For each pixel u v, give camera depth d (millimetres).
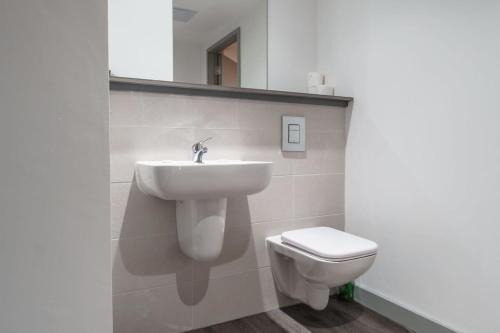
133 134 1521
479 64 1396
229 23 2031
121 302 1519
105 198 517
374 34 1873
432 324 1575
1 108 455
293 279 1820
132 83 1490
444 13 1524
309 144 1977
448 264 1523
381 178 1848
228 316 1763
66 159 490
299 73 2260
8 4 456
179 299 1640
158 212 1579
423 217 1629
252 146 1808
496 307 1352
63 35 485
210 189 1314
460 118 1468
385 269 1830
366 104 1933
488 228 1375
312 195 1995
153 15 1809
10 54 458
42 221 479
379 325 1716
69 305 499
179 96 1615
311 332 1653
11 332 469
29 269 475
